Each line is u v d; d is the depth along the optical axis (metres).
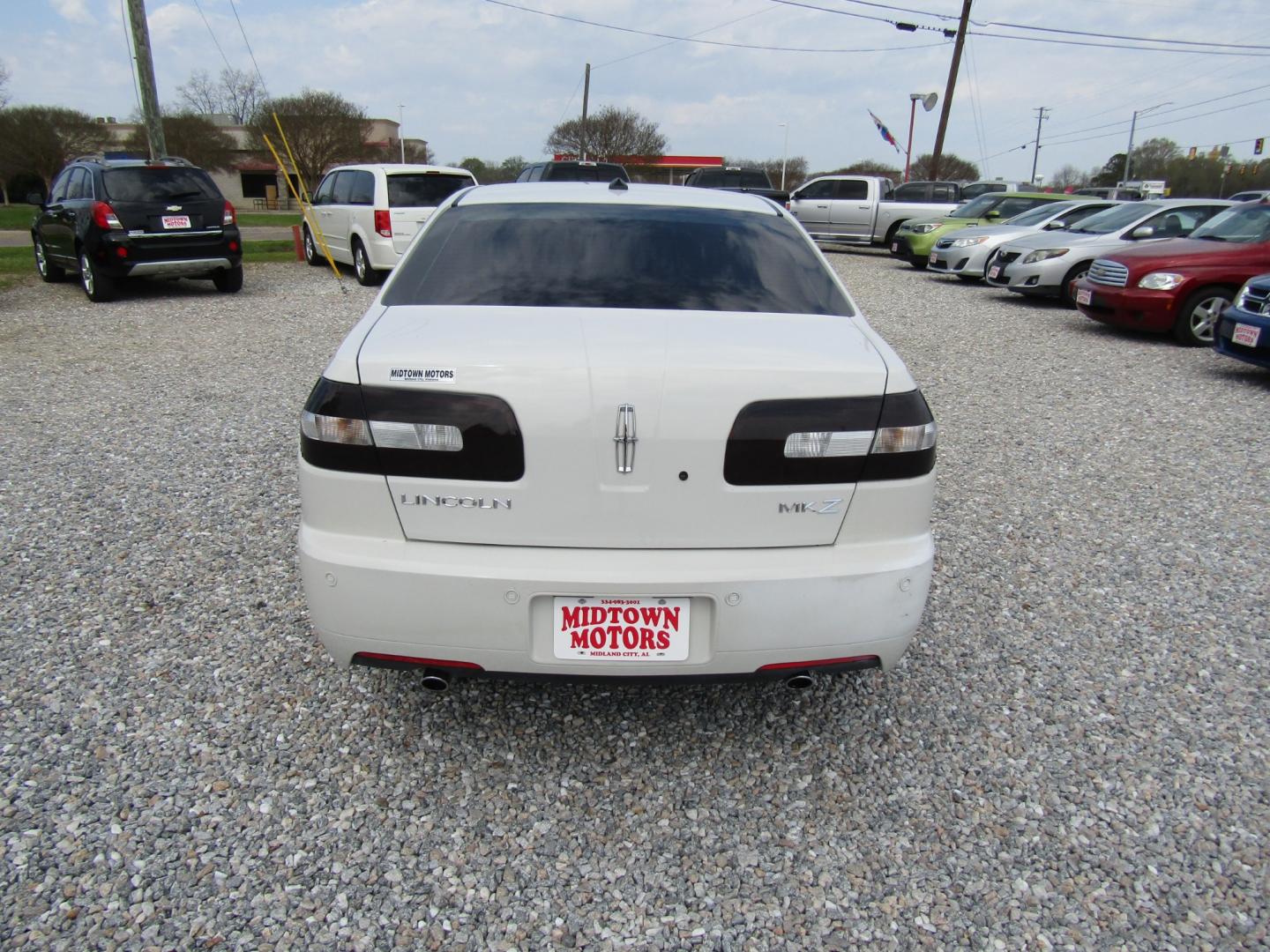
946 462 5.51
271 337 9.20
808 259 3.05
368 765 2.62
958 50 30.75
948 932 2.10
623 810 2.47
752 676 2.38
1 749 2.62
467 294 2.69
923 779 2.63
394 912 2.10
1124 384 7.69
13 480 4.85
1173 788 2.61
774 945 2.05
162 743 2.68
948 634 3.45
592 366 2.20
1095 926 2.12
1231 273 9.31
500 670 2.34
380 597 2.28
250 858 2.25
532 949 2.02
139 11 15.80
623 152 54.19
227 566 3.87
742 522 2.28
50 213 12.27
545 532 2.26
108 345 8.68
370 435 2.23
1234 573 4.03
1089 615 3.62
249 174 59.19
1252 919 2.14
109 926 2.02
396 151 59.22
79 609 3.47
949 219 17.73
